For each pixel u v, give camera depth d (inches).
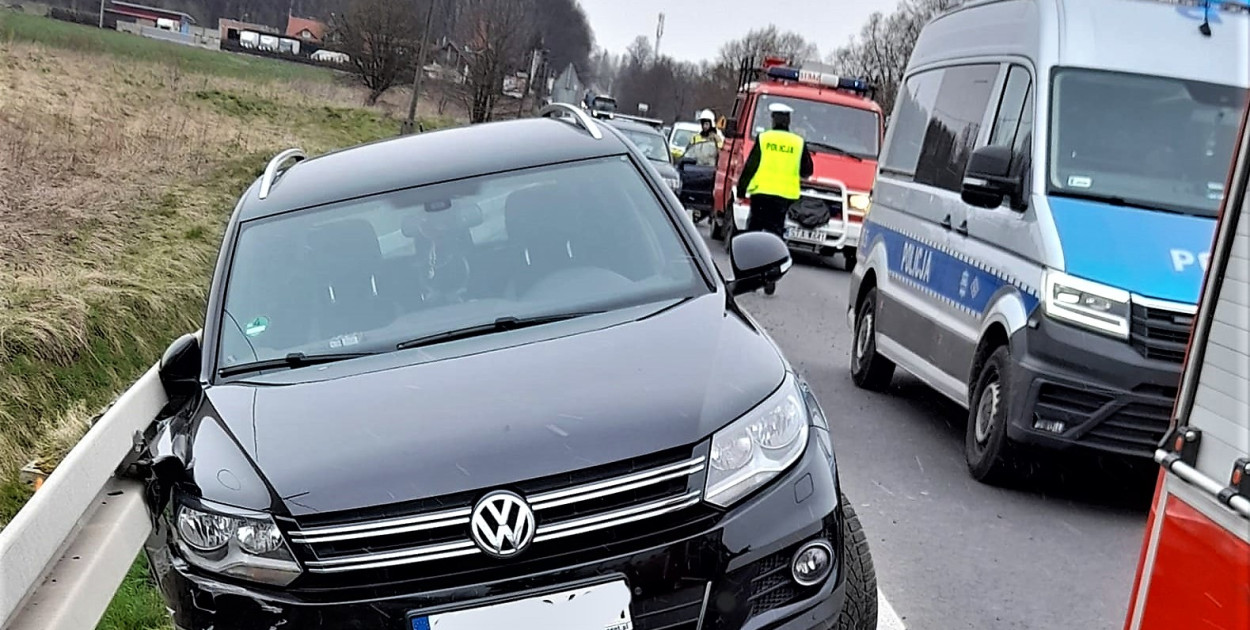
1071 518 238.4
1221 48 279.7
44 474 217.9
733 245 191.9
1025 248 253.0
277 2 3708.2
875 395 352.2
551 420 133.1
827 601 134.8
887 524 230.2
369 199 195.0
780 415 139.8
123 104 1075.9
